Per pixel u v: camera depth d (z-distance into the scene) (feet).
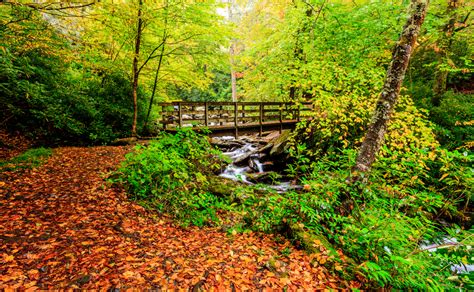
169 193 15.92
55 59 30.48
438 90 32.53
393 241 10.11
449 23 29.25
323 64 26.08
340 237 11.72
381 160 15.98
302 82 26.40
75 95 31.58
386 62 30.22
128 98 41.96
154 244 11.30
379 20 25.52
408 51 12.87
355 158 15.11
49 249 9.52
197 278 9.11
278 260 11.10
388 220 10.53
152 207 14.93
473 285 8.80
